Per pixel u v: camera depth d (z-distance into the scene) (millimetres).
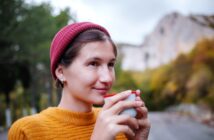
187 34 76062
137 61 89750
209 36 45562
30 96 30641
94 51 1458
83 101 1568
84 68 1458
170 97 55500
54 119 1551
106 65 1487
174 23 83750
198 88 41656
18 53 17750
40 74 26859
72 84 1500
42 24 17141
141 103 1374
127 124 1354
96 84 1464
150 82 62469
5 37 16234
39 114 1595
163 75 58031
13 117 27656
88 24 1538
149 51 89938
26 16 16844
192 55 47562
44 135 1490
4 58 18062
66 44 1507
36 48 17672
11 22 16219
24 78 21625
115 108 1346
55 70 1596
